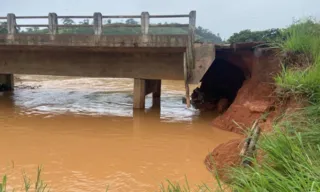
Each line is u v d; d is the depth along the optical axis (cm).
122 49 1111
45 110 1198
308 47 750
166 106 1305
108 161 680
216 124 980
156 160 685
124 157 704
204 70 1018
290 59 788
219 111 1173
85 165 657
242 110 918
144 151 742
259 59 952
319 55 682
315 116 514
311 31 828
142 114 1140
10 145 782
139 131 916
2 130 914
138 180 584
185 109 1244
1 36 1131
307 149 401
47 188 548
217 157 643
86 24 1080
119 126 974
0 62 1279
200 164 657
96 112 1172
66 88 1822
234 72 1406
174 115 1134
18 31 1186
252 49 970
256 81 951
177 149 755
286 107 670
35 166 649
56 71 1240
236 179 409
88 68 1212
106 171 627
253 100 912
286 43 808
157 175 605
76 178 593
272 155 398
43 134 878
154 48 1062
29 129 929
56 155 716
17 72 1273
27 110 1192
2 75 1633
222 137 845
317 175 316
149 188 550
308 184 298
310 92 582
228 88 1440
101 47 1094
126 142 812
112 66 1192
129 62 1177
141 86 1199
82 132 902
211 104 1298
